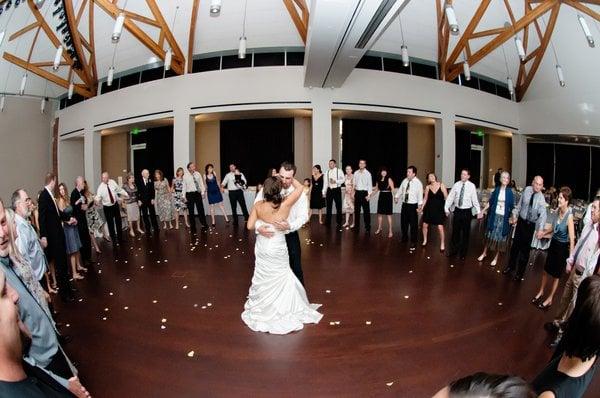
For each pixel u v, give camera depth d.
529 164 14.48
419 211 5.85
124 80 10.87
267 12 8.54
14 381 0.74
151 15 9.02
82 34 10.09
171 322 2.96
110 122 10.70
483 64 11.08
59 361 1.66
